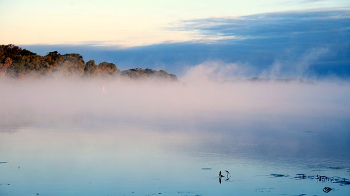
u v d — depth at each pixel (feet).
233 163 97.76
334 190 75.66
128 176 84.84
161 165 94.84
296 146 123.54
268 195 72.84
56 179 81.71
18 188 75.46
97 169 90.53
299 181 81.71
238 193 73.61
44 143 123.75
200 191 75.10
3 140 129.08
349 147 120.26
